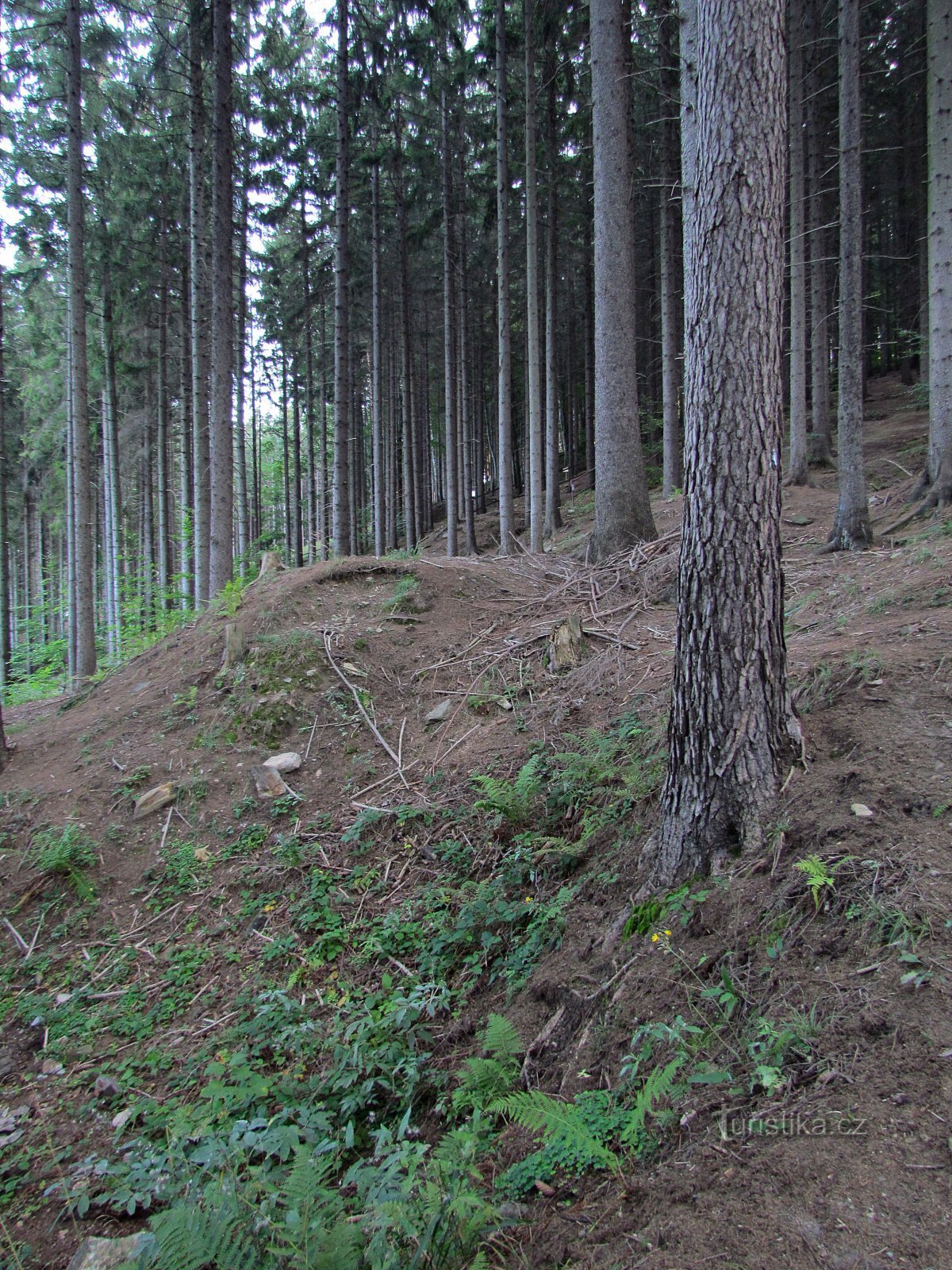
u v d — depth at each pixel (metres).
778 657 3.75
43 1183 3.63
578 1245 2.13
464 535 26.81
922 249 20.19
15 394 27.45
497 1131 3.13
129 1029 4.64
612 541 10.28
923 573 6.41
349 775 6.77
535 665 7.61
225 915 5.55
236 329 23.39
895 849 3.07
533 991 3.81
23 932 5.59
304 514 43.00
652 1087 2.44
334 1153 3.31
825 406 16.62
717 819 3.64
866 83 20.52
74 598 15.10
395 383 32.38
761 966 2.94
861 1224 1.81
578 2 15.00
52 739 7.95
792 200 14.96
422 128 21.45
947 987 2.42
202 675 8.20
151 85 16.73
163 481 22.86
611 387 10.35
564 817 5.24
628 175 10.37
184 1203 2.79
